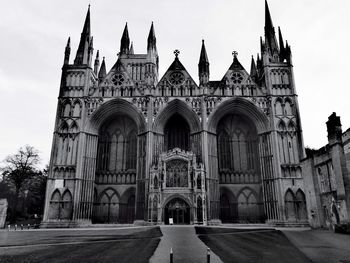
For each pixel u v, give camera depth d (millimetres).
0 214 43969
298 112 49062
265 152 48625
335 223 31844
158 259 15828
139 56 74188
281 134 48250
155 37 57562
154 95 51188
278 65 52406
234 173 52312
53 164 47531
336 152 30281
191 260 15703
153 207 43312
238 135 55219
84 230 35625
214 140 49438
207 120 49406
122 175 52625
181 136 54250
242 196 51281
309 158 37844
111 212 50656
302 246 20719
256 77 63625
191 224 42156
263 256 16906
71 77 52688
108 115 52625
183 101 50594
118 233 30312
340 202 29516
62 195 45875
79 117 50094
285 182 45469
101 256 16594
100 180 52375
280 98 50188
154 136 48938
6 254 17406
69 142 48938
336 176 30328
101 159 53969
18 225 51844
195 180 44188
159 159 45812
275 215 44406
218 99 50875
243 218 49812
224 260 15734
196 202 42969
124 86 52312
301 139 47531
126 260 15500
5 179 76562
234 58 54594
